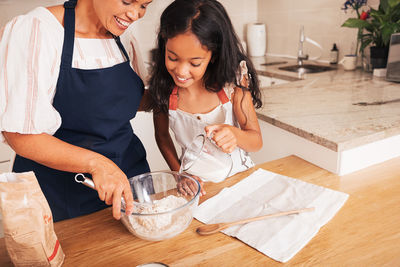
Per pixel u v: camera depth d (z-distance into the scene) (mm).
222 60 957
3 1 2146
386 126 1154
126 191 720
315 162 1150
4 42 743
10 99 720
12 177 623
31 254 633
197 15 837
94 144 945
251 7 3084
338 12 2363
